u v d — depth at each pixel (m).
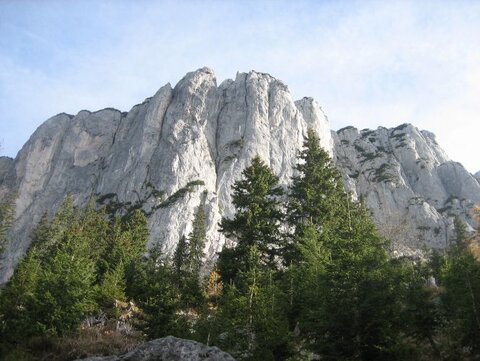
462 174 159.62
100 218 75.94
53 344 23.61
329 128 171.00
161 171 123.94
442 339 22.59
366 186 150.00
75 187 147.75
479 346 19.23
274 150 137.75
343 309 18.58
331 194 39.91
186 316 24.55
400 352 17.52
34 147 165.62
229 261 31.80
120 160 140.75
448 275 22.16
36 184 154.75
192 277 42.09
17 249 125.50
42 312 26.91
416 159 162.62
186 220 106.19
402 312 19.59
